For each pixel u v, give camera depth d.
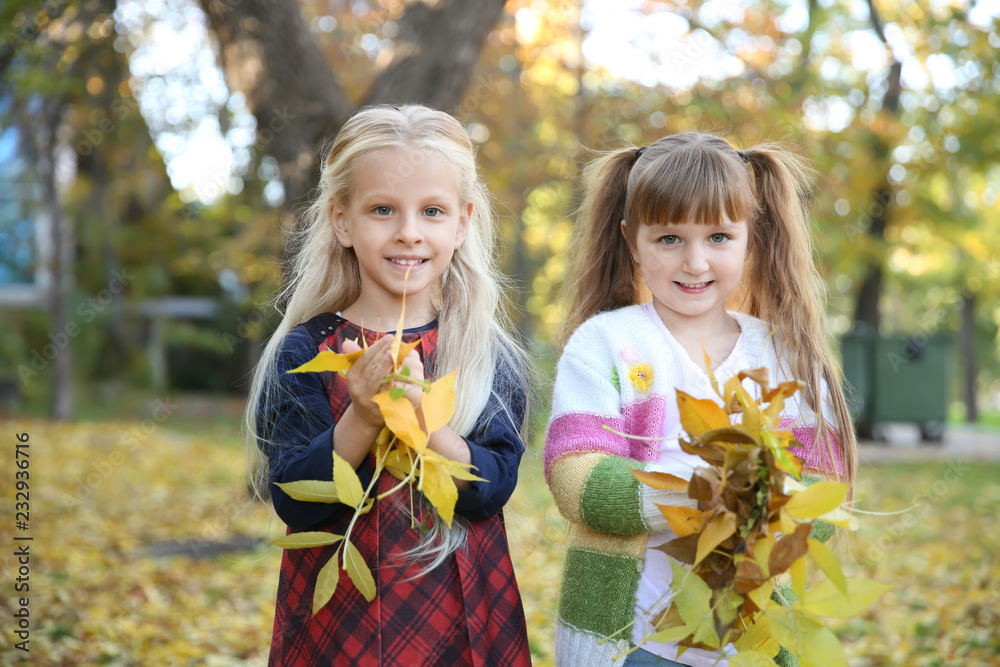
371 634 1.65
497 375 1.90
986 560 5.23
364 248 1.76
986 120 8.89
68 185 15.06
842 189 9.20
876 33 9.12
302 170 4.80
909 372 11.41
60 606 4.23
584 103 9.61
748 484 1.47
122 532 6.29
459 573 1.72
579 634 1.81
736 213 1.78
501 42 9.50
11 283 16.86
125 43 7.95
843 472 1.93
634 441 1.84
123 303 17.98
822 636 1.49
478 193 1.96
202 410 16.80
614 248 2.08
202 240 17.27
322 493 1.60
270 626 4.15
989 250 12.75
